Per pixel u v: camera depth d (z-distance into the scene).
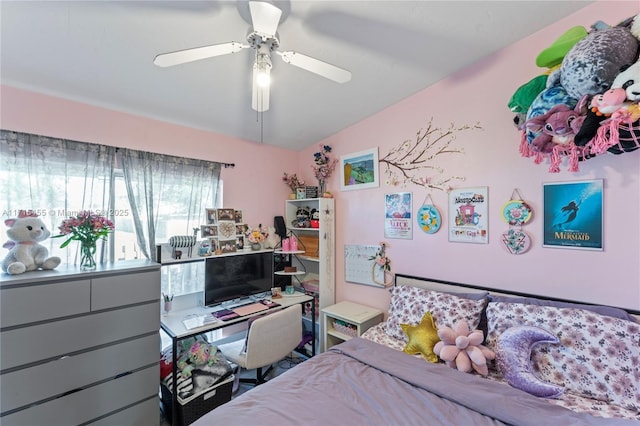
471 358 1.58
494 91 1.97
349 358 1.73
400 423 1.17
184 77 1.92
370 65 1.99
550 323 1.55
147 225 2.29
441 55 1.94
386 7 1.49
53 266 1.73
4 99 1.77
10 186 1.77
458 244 2.16
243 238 2.85
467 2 1.50
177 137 2.51
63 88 1.88
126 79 1.87
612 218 1.56
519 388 1.39
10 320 1.42
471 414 1.22
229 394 2.09
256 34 1.26
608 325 1.42
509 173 1.92
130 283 1.79
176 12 1.40
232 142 2.89
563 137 1.44
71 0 1.30
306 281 3.27
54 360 1.54
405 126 2.48
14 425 1.44
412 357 1.69
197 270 2.58
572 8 1.62
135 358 1.81
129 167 2.21
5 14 1.34
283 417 1.20
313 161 3.32
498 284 1.97
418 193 2.40
